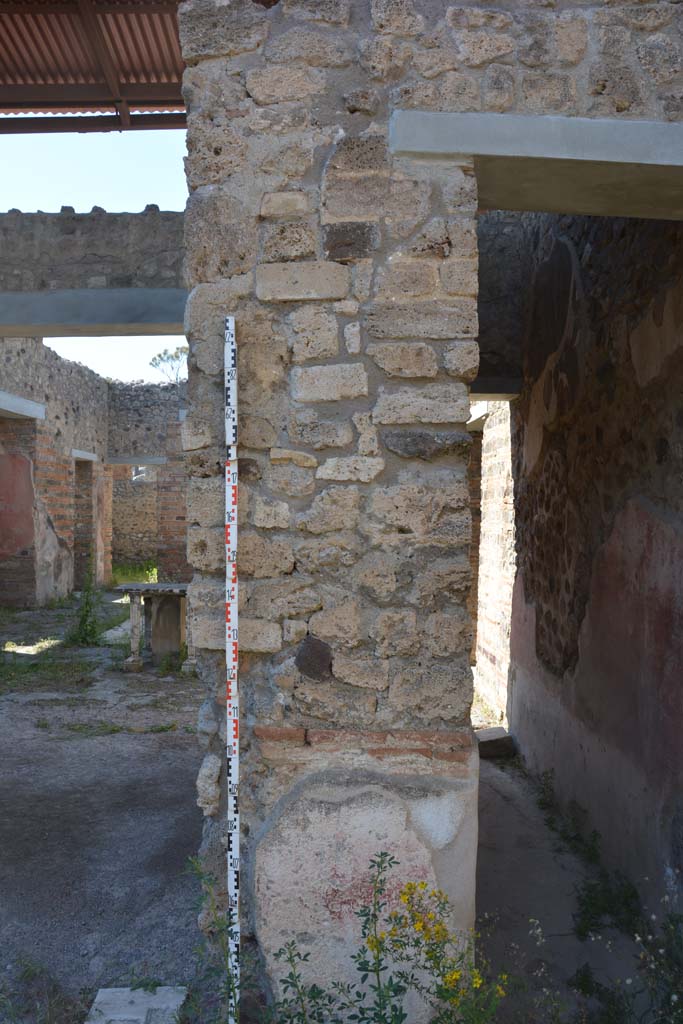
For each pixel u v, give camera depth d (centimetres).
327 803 233
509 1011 262
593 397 396
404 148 232
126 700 671
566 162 236
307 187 236
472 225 235
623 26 237
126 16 597
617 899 334
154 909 324
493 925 307
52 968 281
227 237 239
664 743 308
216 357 240
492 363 544
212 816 245
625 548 352
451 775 236
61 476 1302
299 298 235
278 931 233
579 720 412
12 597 1202
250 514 238
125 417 1581
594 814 387
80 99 666
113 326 661
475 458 809
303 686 236
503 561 621
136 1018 246
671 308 306
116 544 1861
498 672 633
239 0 237
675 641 299
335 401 236
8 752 525
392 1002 227
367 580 235
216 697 244
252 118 237
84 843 386
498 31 235
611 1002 265
